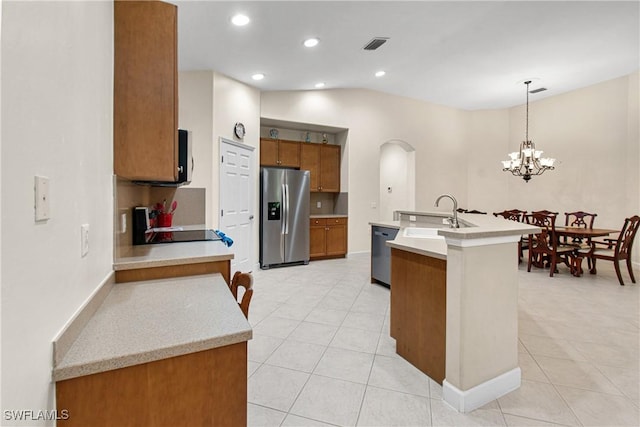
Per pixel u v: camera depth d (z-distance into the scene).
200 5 2.77
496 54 4.41
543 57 4.57
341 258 6.17
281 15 3.01
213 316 1.10
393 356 2.39
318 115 5.80
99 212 1.26
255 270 5.12
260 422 1.69
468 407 1.79
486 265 1.85
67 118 0.91
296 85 5.14
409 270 2.28
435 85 5.80
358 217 6.32
